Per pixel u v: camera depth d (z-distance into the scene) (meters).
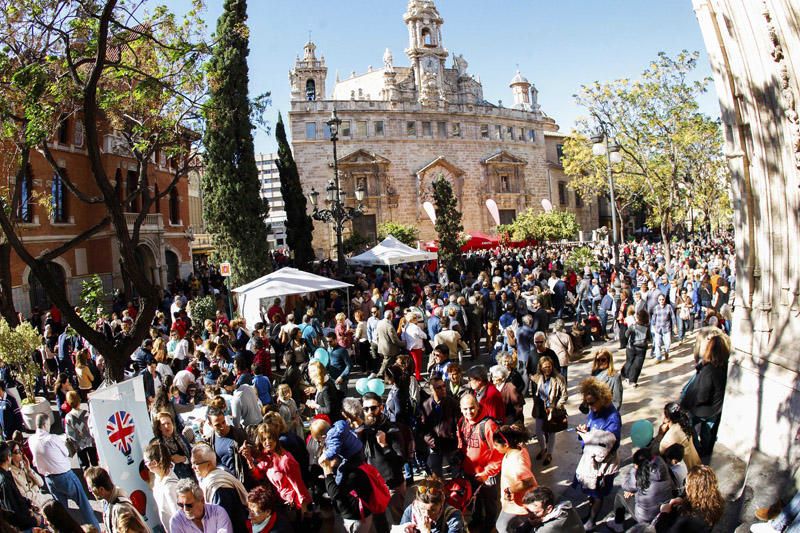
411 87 70.31
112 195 10.79
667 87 25.67
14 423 10.71
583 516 7.13
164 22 13.38
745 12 7.34
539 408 8.77
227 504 5.54
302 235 32.81
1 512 5.57
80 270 28.77
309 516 6.64
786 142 7.48
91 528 5.20
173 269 36.34
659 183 31.84
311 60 75.56
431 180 62.00
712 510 4.69
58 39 12.46
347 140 59.50
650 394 11.59
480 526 6.49
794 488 6.46
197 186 60.31
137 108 16.59
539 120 69.44
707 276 18.02
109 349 10.94
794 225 7.57
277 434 6.52
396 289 21.91
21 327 11.47
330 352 12.24
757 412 7.76
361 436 7.07
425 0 67.56
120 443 7.14
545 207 50.22
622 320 15.27
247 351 12.09
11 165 16.94
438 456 7.64
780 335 7.68
